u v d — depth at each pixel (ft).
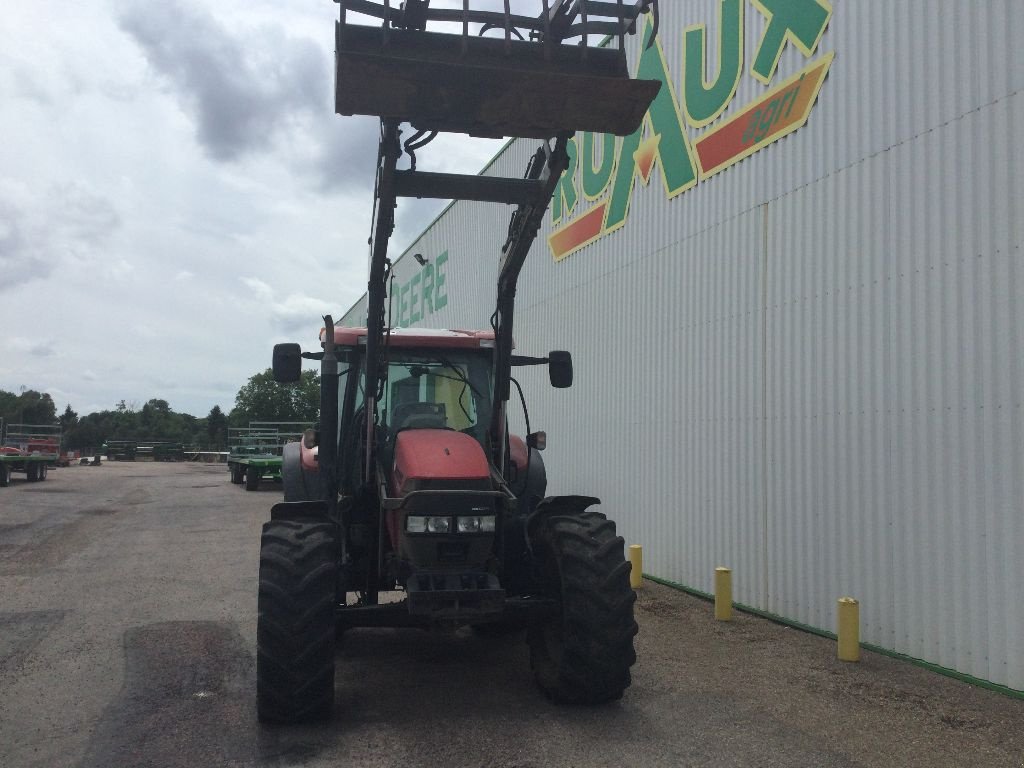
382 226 15.64
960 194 17.70
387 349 17.35
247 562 33.53
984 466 17.02
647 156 30.50
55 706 15.85
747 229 24.70
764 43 23.98
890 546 19.25
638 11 12.91
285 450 23.76
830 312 21.26
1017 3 16.53
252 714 15.42
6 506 56.90
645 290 30.53
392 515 15.99
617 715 15.43
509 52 12.71
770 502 23.43
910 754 13.64
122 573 30.76
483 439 18.94
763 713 15.56
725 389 25.63
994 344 16.87
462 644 20.81
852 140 20.66
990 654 16.80
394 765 13.07
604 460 33.47
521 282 43.37
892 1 19.53
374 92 12.30
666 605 25.29
